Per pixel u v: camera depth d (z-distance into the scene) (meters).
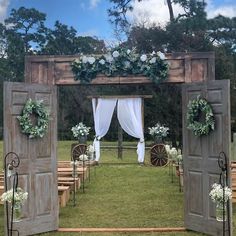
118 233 4.42
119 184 8.02
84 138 12.14
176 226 4.72
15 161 4.14
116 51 4.50
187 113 4.42
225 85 4.05
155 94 15.02
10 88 4.15
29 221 4.28
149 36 15.27
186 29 15.88
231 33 17.33
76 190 7.22
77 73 4.49
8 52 28.56
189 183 4.50
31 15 29.00
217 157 4.14
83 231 4.49
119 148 13.12
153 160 11.27
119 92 16.08
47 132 4.45
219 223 4.13
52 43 28.61
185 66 4.48
